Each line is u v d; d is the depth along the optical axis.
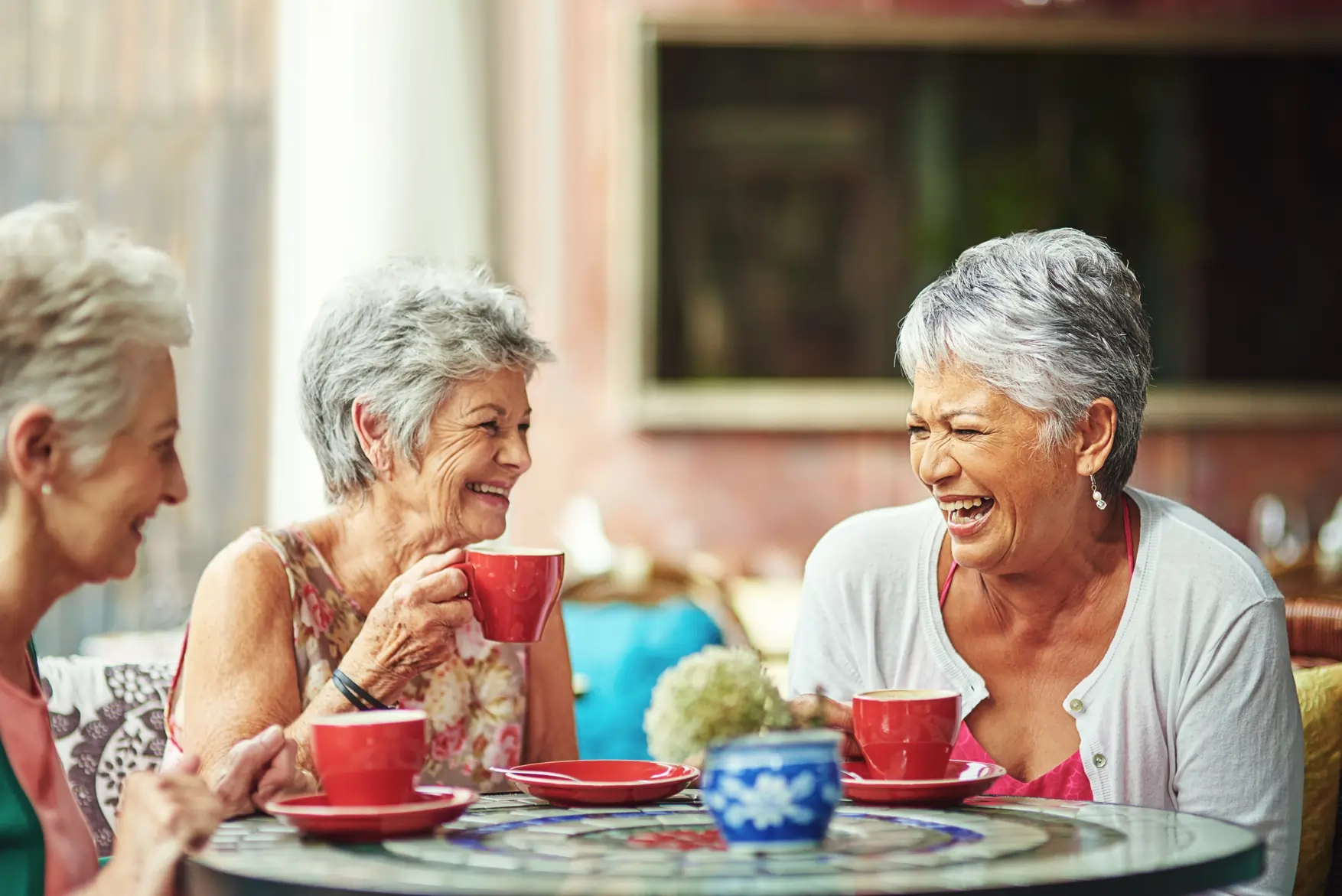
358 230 4.40
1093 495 1.67
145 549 4.72
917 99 4.93
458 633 1.82
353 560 1.78
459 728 1.80
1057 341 1.58
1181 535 1.70
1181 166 4.97
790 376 4.93
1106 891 0.98
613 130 4.93
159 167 4.81
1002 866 1.01
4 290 1.18
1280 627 1.64
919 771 1.35
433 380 1.71
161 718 1.93
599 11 4.94
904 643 1.80
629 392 4.91
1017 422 1.60
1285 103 4.98
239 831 1.22
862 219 4.94
